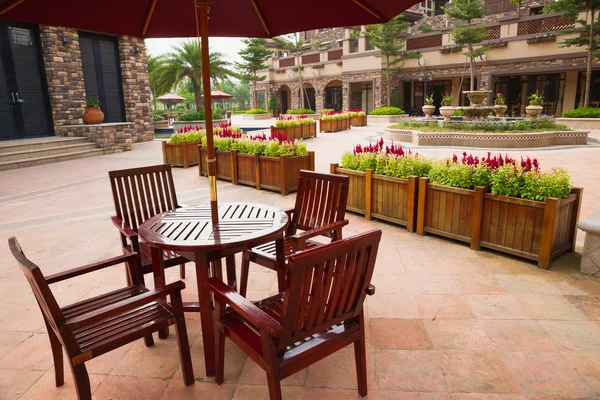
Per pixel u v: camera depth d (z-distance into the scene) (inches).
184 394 88.7
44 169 406.0
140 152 536.7
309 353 75.5
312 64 1352.1
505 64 925.2
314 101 1476.4
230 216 115.7
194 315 124.1
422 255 164.2
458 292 132.3
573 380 90.3
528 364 96.0
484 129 569.0
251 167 299.3
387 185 201.9
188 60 993.5
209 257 94.7
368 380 92.0
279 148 280.8
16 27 482.9
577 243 174.4
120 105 631.2
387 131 661.3
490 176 163.8
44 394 90.0
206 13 96.0
